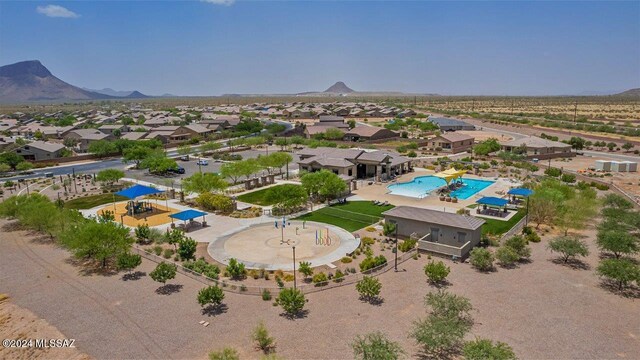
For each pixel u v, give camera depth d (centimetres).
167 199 7569
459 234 4944
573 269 4359
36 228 5834
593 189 7512
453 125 18675
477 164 10356
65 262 4772
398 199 7388
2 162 10894
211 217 6425
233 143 14200
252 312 3578
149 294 3941
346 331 3259
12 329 3388
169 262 4672
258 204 7156
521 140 12569
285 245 5175
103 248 4519
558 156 11625
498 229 5634
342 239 5356
